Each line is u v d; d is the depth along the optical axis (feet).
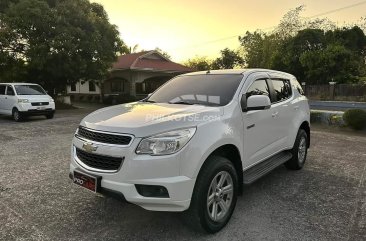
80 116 53.01
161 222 12.58
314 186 16.78
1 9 62.03
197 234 11.62
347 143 28.63
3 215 13.08
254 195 15.47
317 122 43.11
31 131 35.04
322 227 12.19
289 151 18.81
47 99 48.39
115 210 13.64
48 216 13.04
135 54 101.04
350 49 110.11
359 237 11.46
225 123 12.25
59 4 63.67
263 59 138.31
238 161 13.05
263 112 15.01
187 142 10.62
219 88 14.55
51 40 59.88
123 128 10.78
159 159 10.25
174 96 15.17
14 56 64.64
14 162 21.15
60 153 23.77
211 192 11.48
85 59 65.92
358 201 14.79
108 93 105.40
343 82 98.78
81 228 12.07
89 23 64.80
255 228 12.09
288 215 13.23
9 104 47.24
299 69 110.22
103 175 10.88
